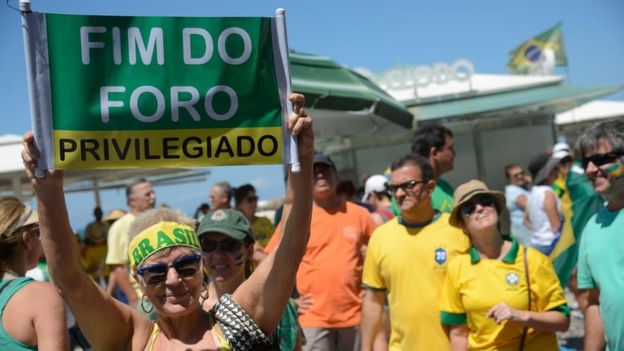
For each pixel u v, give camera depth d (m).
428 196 4.31
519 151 15.60
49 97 2.35
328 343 5.09
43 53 2.35
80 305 2.40
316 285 5.11
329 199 5.28
